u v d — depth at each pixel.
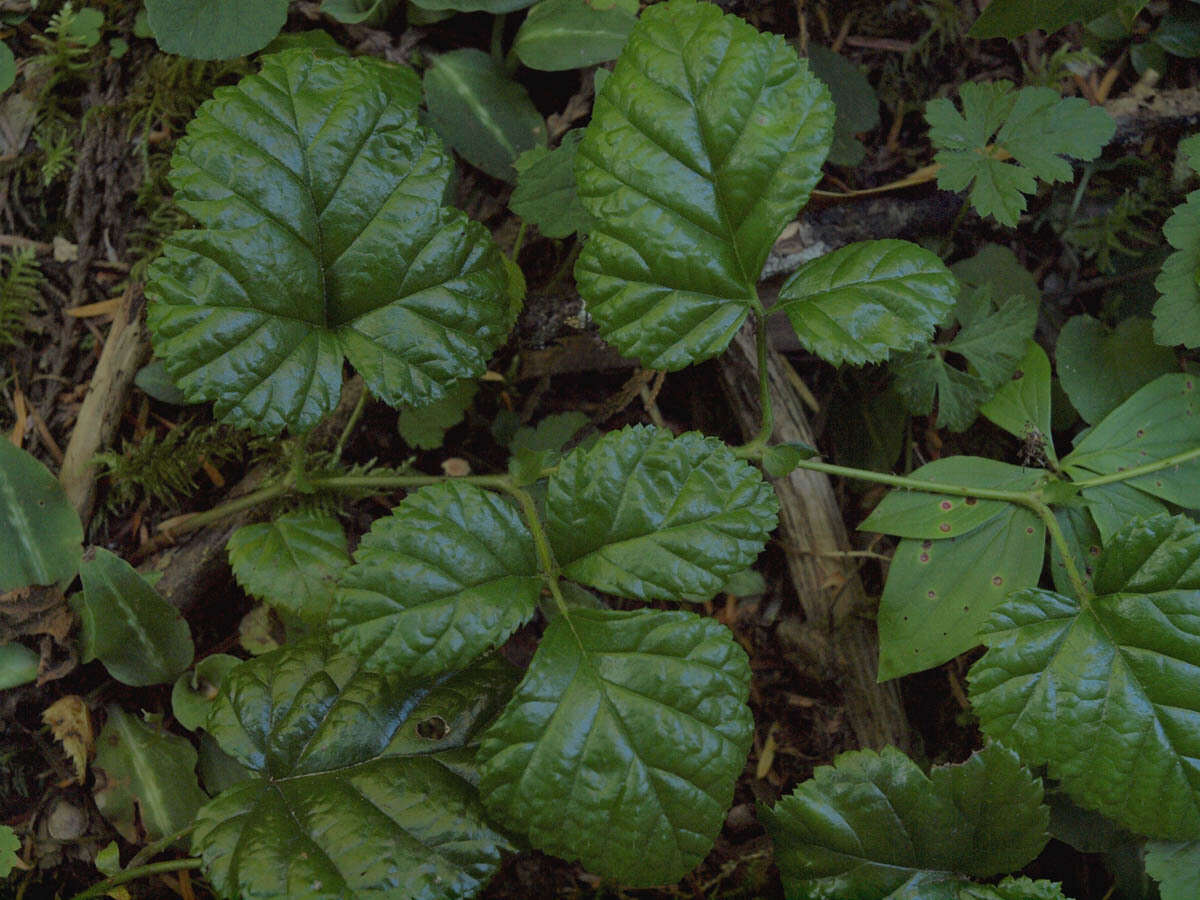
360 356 0.52
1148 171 0.59
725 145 0.52
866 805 0.53
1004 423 0.56
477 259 0.52
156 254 0.57
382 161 0.52
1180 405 0.55
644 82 0.52
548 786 0.50
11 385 0.56
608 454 0.51
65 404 0.56
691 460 0.51
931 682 0.58
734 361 0.57
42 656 0.54
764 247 0.52
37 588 0.54
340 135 0.52
